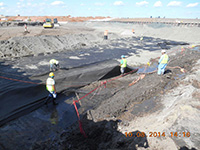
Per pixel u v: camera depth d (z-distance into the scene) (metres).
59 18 93.88
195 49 17.97
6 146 4.15
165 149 2.93
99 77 9.06
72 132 4.86
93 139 4.35
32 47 14.98
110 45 22.58
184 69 9.11
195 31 35.34
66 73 8.57
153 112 4.94
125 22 83.19
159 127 3.69
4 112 5.22
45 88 6.98
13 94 5.95
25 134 4.71
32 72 9.41
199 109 4.01
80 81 8.36
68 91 7.41
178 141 3.02
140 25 65.44
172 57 14.41
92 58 14.40
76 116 5.85
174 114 3.98
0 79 7.20
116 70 9.77
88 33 28.95
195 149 2.78
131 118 4.95
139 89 6.95
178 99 5.02
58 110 6.14
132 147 3.31
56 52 15.91
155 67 11.86
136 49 20.53
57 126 5.23
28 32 21.02
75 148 4.12
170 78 7.70
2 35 17.38
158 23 66.44
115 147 3.60
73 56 14.66
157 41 29.48
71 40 21.11
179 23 55.84
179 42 28.72
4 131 4.66
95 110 5.89
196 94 4.97
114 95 7.23
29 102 6.01
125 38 32.50
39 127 5.10
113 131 4.45
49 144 4.38
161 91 6.32
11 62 11.17
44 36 17.59
